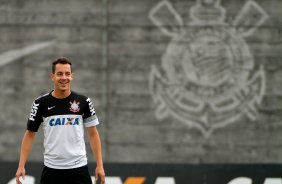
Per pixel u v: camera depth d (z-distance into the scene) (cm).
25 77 3145
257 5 3188
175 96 3162
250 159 3169
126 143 3145
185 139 3158
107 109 3152
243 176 2912
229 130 3173
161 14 3188
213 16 3200
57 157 1636
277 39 3184
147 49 3175
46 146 1656
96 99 3153
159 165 2909
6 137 3130
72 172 1642
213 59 3184
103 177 1664
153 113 3158
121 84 3161
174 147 3153
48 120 1641
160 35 3180
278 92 3188
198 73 3183
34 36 3156
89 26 3169
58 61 1630
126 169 2897
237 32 3197
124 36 3173
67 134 1639
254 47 3200
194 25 3191
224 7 3203
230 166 2919
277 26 3184
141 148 3145
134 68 3166
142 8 3183
